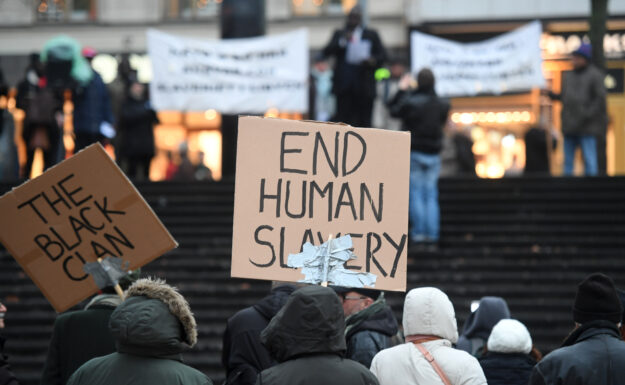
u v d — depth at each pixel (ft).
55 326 23.38
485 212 50.88
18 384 22.95
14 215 22.04
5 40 96.48
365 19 75.77
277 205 21.49
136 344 17.92
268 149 21.65
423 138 46.73
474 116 86.17
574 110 53.42
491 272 46.29
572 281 45.19
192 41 60.03
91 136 58.23
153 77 59.88
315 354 16.85
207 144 92.48
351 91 54.60
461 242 48.39
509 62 59.67
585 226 49.26
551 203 51.19
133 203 22.00
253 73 59.98
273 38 59.98
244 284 46.14
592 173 53.88
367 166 21.79
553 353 19.29
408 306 20.02
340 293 23.45
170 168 81.66
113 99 61.93
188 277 46.57
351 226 21.56
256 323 23.24
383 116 73.82
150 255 21.97
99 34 95.91
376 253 21.49
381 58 54.80
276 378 16.67
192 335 18.37
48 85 57.36
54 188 22.06
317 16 93.50
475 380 19.36
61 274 21.98
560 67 86.89
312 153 21.72
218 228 50.52
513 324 24.41
